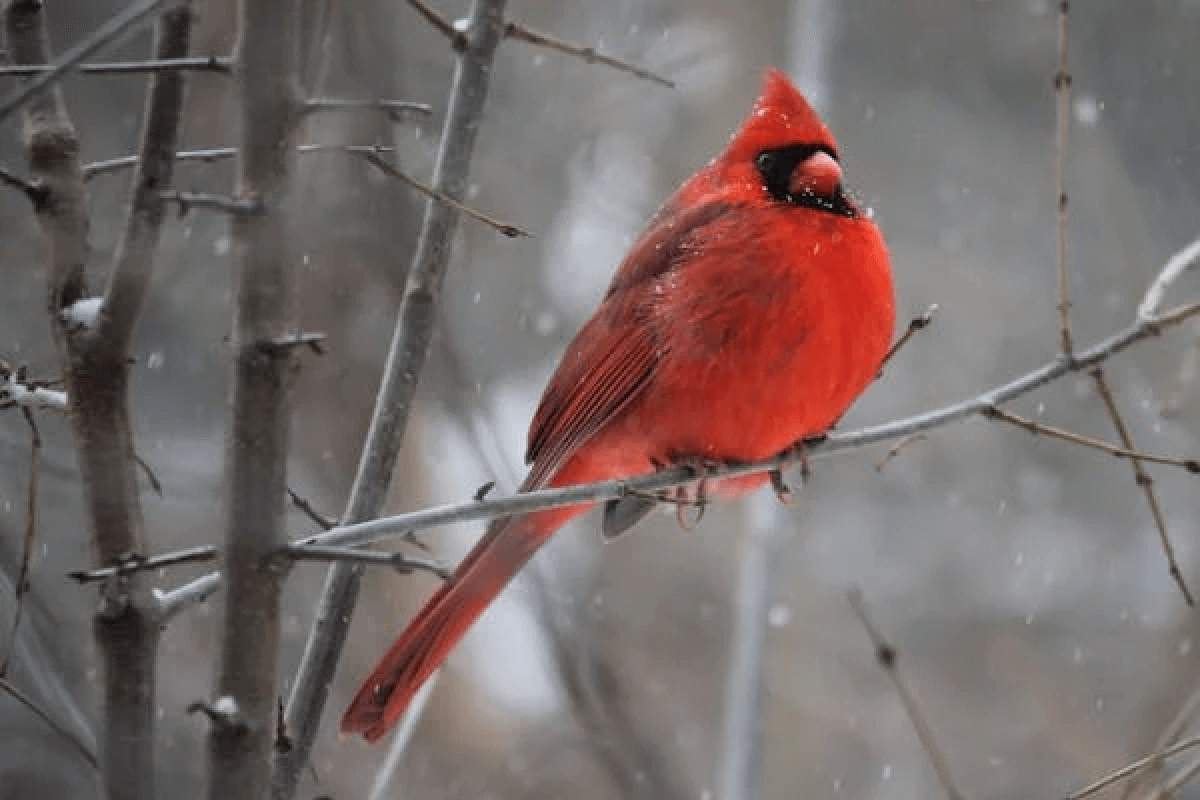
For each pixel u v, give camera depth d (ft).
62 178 14.84
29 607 22.41
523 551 22.44
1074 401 50.44
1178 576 18.66
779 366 21.54
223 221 39.22
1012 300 51.90
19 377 16.40
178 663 38.17
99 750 13.87
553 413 23.80
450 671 40.19
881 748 44.47
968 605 48.70
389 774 18.99
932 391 51.34
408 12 40.78
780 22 49.16
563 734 38.78
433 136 39.34
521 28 19.12
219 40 35.06
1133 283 47.98
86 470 14.16
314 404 39.52
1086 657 46.62
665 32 48.34
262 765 13.28
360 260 37.32
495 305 44.09
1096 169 52.08
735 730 27.78
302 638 40.06
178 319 40.57
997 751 44.47
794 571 47.06
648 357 22.61
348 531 15.60
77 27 40.70
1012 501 50.42
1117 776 17.92
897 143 53.67
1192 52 53.98
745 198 22.54
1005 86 54.39
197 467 40.47
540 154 45.47
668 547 46.96
